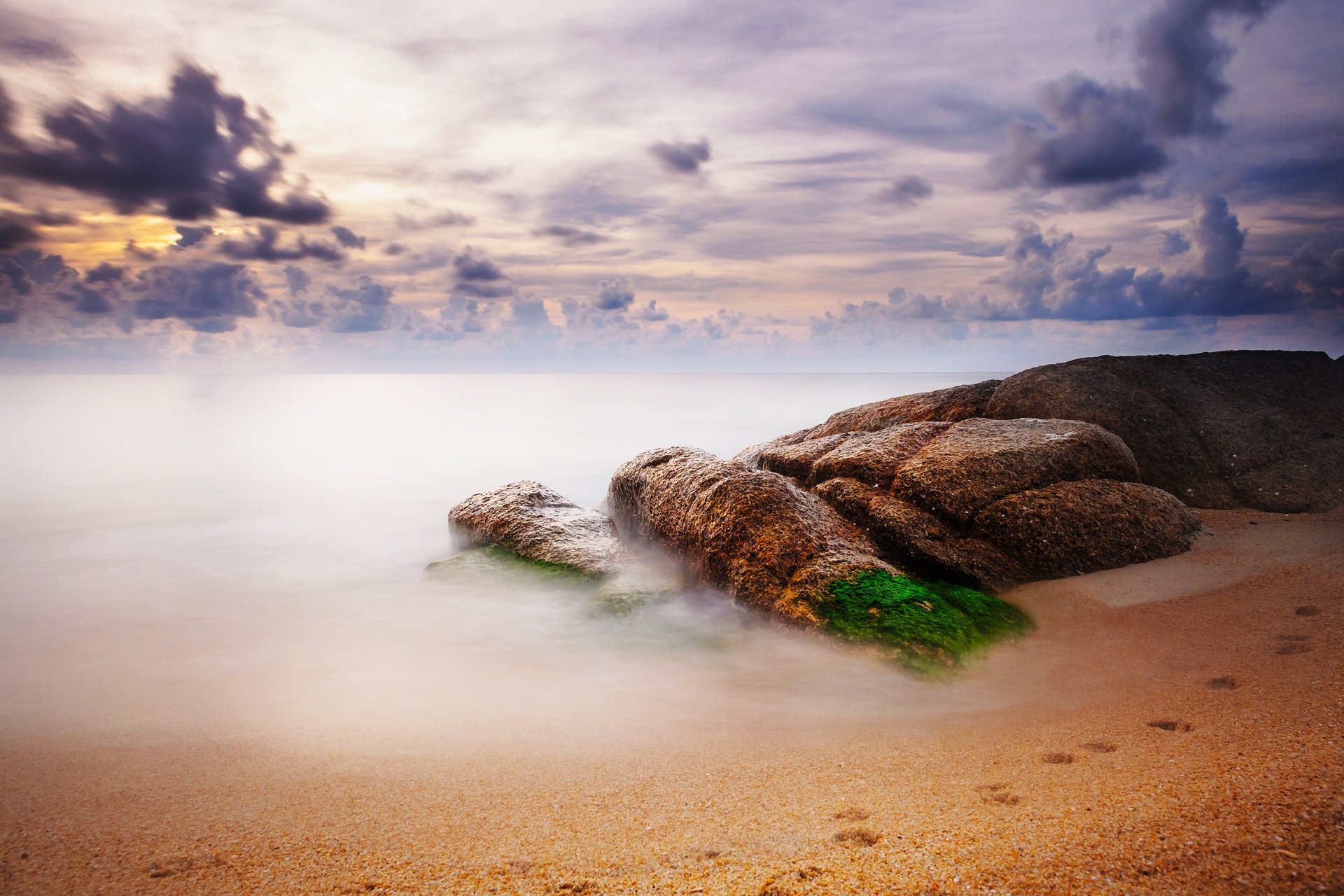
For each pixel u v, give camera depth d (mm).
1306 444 10516
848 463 9609
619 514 10742
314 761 4938
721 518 8008
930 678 5809
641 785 4340
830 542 7777
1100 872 2945
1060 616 7000
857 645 6262
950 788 3951
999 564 7953
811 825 3639
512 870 3410
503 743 5160
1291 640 5730
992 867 3055
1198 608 6727
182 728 5625
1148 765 3930
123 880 3539
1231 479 10164
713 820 3793
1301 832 3053
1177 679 5293
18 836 4000
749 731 5184
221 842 3865
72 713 5996
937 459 8977
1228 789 3492
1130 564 8055
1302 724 4184
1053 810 3510
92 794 4496
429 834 3840
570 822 3898
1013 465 8711
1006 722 4945
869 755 4578
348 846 3760
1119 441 9531
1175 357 12195
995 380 12547
